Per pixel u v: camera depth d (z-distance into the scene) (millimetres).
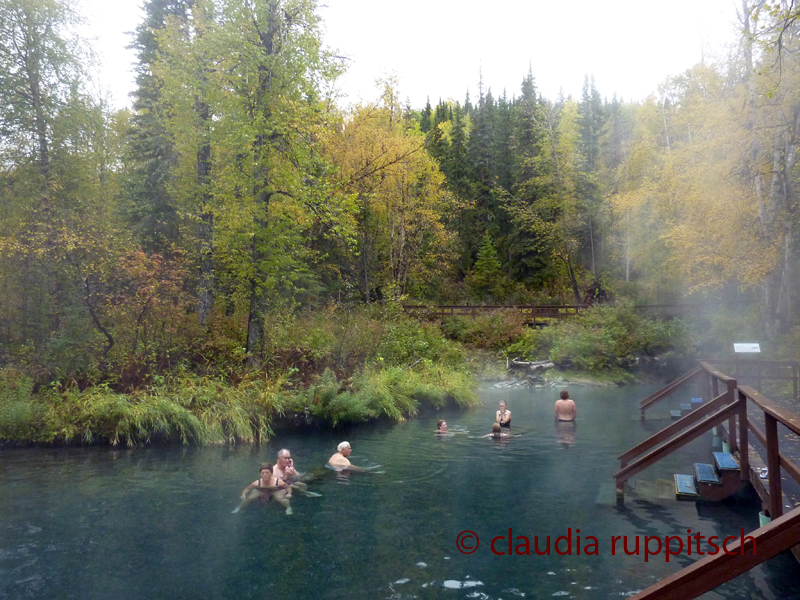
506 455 9789
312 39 15070
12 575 5035
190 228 19953
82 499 7363
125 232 18438
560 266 42344
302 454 10062
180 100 17375
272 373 14000
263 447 10773
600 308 28703
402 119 29391
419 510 6773
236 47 14523
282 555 5426
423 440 11234
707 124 22281
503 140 48281
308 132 15789
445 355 20797
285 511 6789
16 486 8016
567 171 37375
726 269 21844
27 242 14820
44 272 14508
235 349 14406
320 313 19281
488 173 47406
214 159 17531
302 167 15391
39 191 16125
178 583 4836
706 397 13125
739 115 20766
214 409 11812
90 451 10398
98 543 5793
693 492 7086
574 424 13109
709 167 22500
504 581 4781
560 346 25641
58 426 10914
